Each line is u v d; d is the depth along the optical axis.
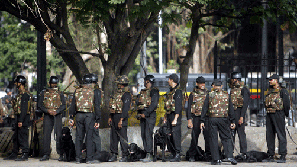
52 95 36.72
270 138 35.06
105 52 42.69
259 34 125.44
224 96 32.22
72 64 44.38
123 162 35.03
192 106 36.31
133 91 98.00
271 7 44.38
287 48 128.38
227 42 147.00
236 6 49.59
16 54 132.38
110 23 45.00
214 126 32.16
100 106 34.91
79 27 107.75
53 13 43.97
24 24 135.50
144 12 39.09
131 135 40.03
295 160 36.16
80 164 32.88
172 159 35.69
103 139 38.94
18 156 38.56
